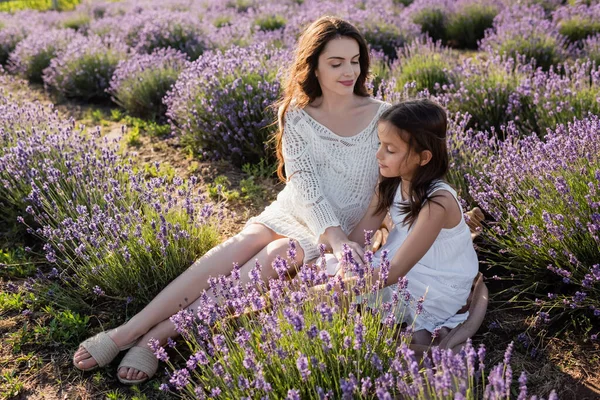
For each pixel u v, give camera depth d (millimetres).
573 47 7664
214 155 4855
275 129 4551
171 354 2686
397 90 5703
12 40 9570
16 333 2852
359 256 2572
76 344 2797
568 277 2662
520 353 2611
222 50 7930
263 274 2715
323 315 2037
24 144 3977
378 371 2117
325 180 2990
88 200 3514
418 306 2301
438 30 9680
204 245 3244
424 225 2473
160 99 6152
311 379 1922
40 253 3504
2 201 3963
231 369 2111
